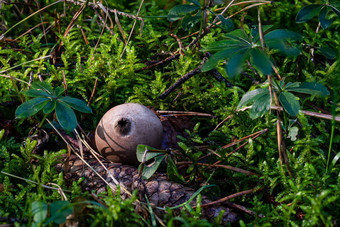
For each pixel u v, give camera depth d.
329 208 2.08
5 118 3.02
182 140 2.70
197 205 2.03
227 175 2.52
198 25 3.74
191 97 3.08
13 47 3.56
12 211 2.23
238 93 3.11
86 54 3.52
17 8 3.98
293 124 2.68
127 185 2.25
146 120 2.46
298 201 2.14
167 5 4.31
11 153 2.80
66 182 2.44
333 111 2.21
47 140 2.76
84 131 2.92
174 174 2.40
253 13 3.95
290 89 2.27
